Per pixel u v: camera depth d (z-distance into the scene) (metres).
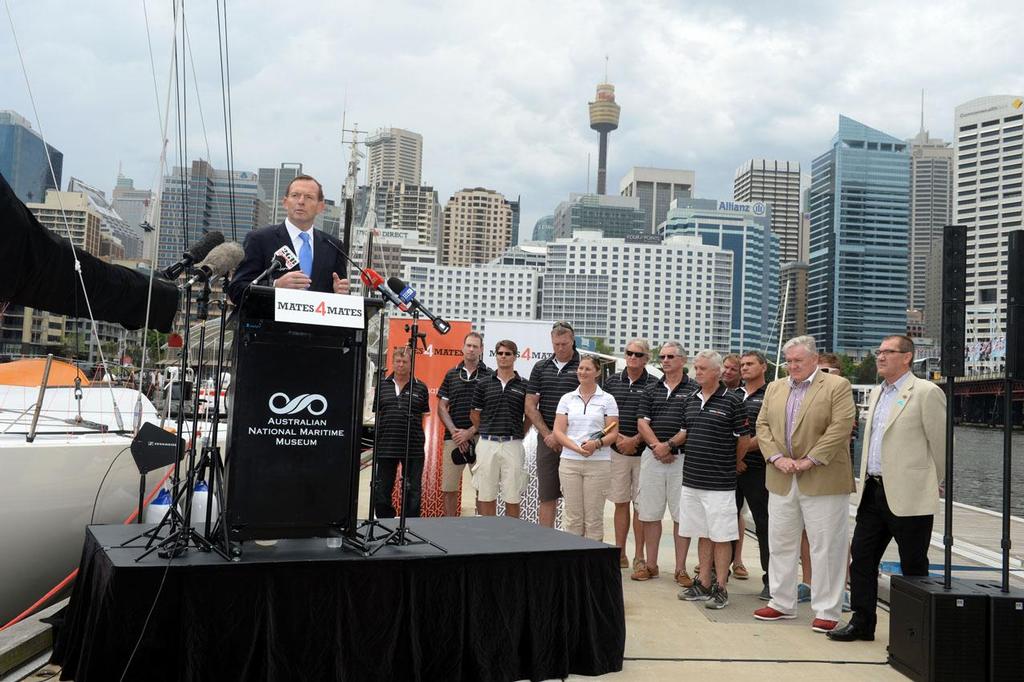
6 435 6.04
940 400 5.00
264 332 3.67
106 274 5.74
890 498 4.98
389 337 10.60
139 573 3.33
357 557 3.73
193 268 3.73
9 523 5.41
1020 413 96.56
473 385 7.92
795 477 5.57
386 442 7.49
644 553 8.27
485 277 198.00
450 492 8.14
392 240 158.00
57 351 7.91
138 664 3.31
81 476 5.92
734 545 7.34
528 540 4.47
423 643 3.85
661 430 6.84
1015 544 8.91
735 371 7.46
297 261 4.00
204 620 3.42
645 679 4.30
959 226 4.81
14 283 5.21
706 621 5.58
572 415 6.89
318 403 3.73
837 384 5.44
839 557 5.41
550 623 4.20
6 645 4.02
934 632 4.27
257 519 3.60
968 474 43.66
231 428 3.60
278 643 3.54
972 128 167.62
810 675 4.46
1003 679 4.24
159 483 6.36
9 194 4.94
